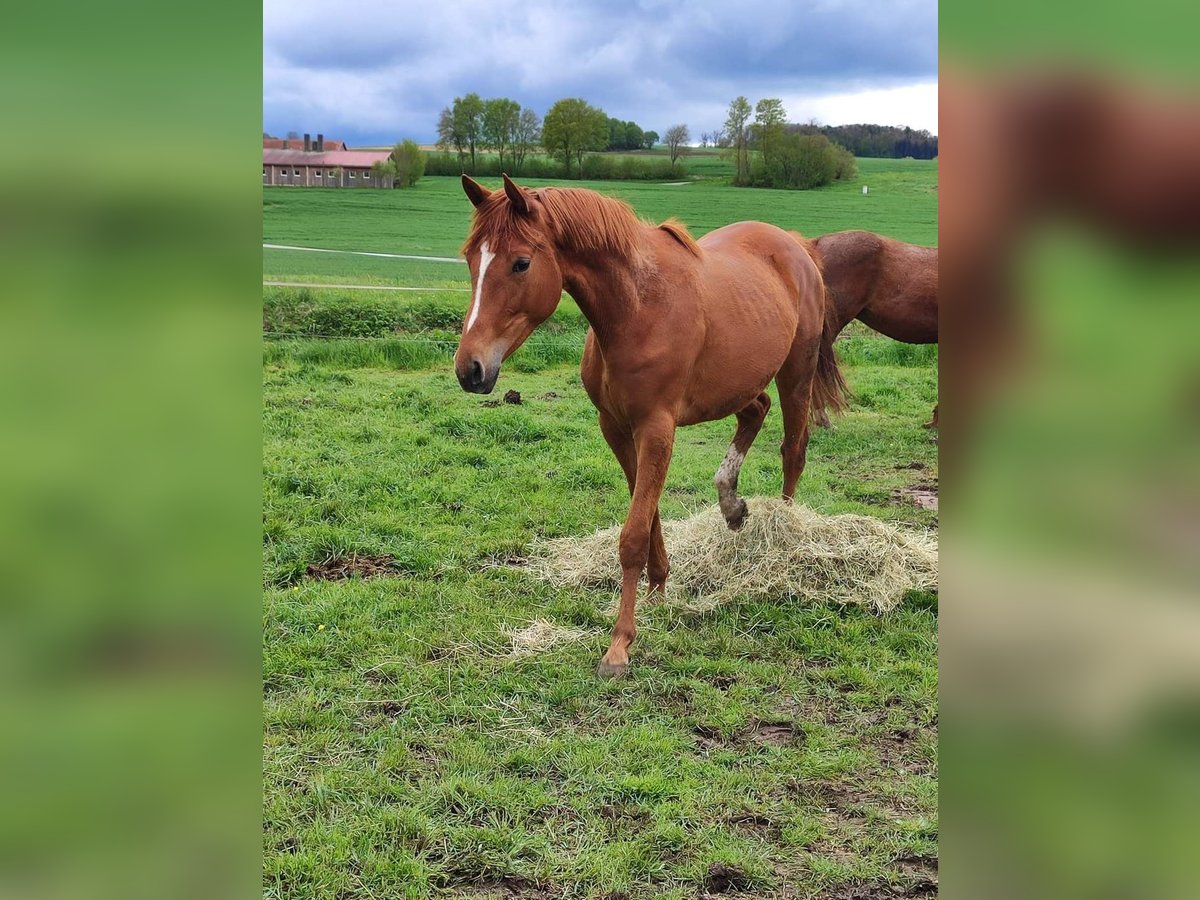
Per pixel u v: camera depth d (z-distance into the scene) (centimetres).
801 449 482
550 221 330
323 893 231
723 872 243
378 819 261
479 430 676
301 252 2209
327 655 359
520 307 327
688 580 430
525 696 336
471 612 400
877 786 285
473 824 263
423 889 234
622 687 344
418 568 448
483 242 325
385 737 307
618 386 360
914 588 424
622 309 348
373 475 565
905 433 737
